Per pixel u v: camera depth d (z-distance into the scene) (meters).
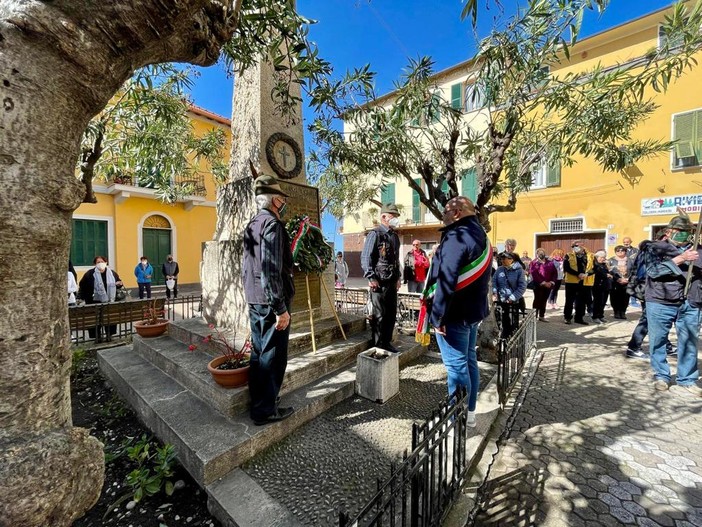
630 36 10.14
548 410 2.89
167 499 1.94
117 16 0.93
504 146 3.58
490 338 3.95
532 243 12.44
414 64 3.12
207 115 13.32
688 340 3.25
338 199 10.47
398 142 3.63
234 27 1.45
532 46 2.89
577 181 11.52
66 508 0.96
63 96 0.92
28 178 0.87
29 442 0.89
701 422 2.66
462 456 1.90
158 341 3.82
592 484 1.98
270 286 2.08
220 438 2.07
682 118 9.61
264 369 2.23
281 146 3.98
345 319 4.18
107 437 2.60
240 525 1.57
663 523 1.69
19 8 0.82
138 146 4.13
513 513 1.77
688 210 9.59
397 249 3.69
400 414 2.64
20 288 0.89
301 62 2.20
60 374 1.01
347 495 1.78
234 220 3.92
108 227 11.95
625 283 6.67
